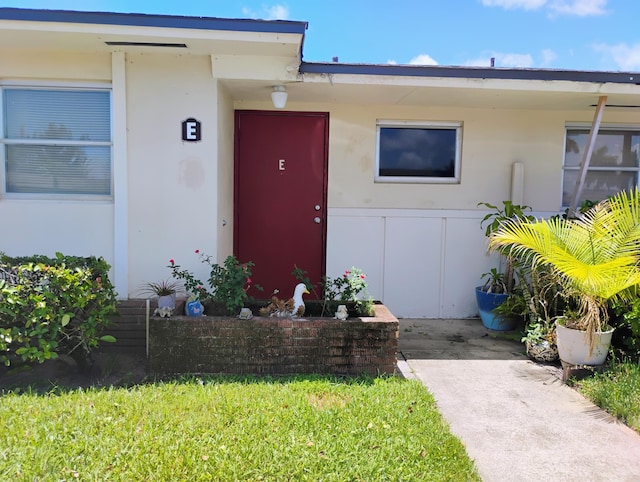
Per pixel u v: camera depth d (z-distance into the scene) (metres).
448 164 6.71
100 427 3.22
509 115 6.58
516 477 2.91
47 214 5.09
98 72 4.98
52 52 4.94
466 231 6.69
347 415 3.51
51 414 3.38
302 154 6.55
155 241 5.14
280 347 4.29
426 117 6.53
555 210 6.71
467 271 6.71
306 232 6.64
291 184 6.59
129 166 5.06
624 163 6.82
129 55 4.97
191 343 4.25
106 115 5.15
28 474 2.67
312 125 6.53
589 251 4.60
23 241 5.11
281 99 5.36
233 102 6.32
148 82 5.01
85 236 5.12
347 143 6.53
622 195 4.68
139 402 3.62
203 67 5.04
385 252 6.66
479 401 3.98
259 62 4.99
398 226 6.64
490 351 5.29
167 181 5.10
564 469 3.00
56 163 5.20
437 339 5.72
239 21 4.33
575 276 4.25
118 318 4.99
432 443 3.18
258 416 3.43
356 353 4.34
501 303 6.01
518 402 3.97
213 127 5.09
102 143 5.15
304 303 4.93
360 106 6.47
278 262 6.65
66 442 3.01
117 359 4.67
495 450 3.22
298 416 3.44
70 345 4.23
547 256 4.50
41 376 4.30
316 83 5.18
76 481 2.65
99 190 5.24
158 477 2.71
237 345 4.27
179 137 5.07
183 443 3.04
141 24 4.29
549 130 6.62
